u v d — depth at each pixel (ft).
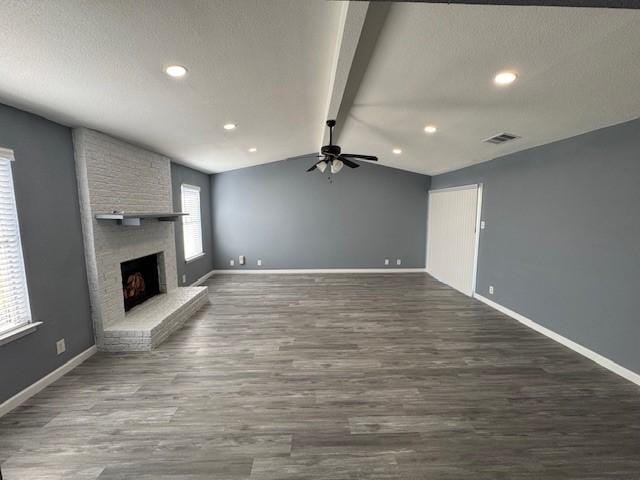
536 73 7.04
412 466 5.78
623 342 8.87
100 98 7.79
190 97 8.59
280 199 23.13
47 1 4.36
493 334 12.03
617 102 7.80
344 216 23.49
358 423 6.93
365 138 15.28
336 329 12.49
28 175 7.94
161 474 5.58
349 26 5.21
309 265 23.79
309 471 5.66
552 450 6.15
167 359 9.93
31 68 6.01
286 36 6.08
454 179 19.81
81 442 6.32
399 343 11.16
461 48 6.36
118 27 5.16
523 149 13.16
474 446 6.26
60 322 8.93
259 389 8.26
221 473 5.61
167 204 15.23
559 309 11.28
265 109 10.44
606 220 9.40
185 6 4.87
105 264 10.55
